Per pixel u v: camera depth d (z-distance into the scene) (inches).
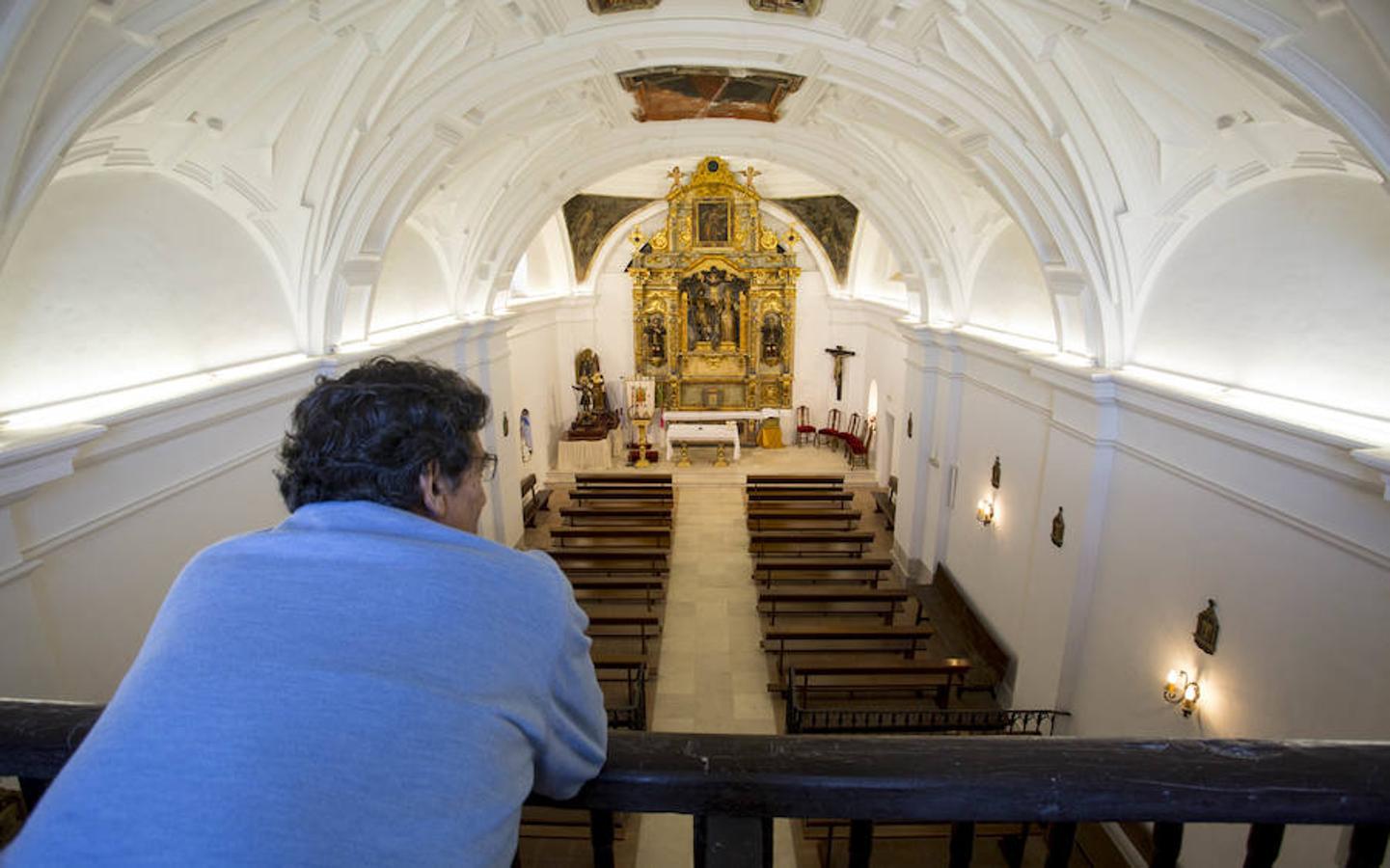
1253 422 192.5
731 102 374.6
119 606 181.2
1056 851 45.2
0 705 46.0
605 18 261.9
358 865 25.2
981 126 256.5
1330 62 133.6
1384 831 43.2
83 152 169.3
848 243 728.3
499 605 34.3
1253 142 194.1
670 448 759.1
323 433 40.1
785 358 792.9
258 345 259.0
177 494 203.8
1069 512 294.4
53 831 25.6
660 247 761.6
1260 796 41.3
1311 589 181.5
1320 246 189.3
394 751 27.7
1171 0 149.3
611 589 419.5
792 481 617.6
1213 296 229.3
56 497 161.3
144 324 202.7
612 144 439.5
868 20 239.5
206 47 153.8
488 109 294.8
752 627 415.2
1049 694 309.7
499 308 510.3
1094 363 279.7
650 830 259.9
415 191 298.8
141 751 27.0
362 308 311.1
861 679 365.4
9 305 160.6
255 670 28.9
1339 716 172.7
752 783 42.4
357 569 33.0
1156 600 245.4
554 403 744.3
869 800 42.1
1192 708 224.7
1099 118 222.8
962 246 413.4
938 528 466.6
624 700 345.4
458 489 44.0
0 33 107.7
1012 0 190.5
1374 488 163.2
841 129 382.3
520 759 32.7
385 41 219.3
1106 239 250.1
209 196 231.1
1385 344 171.3
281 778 25.8
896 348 616.7
